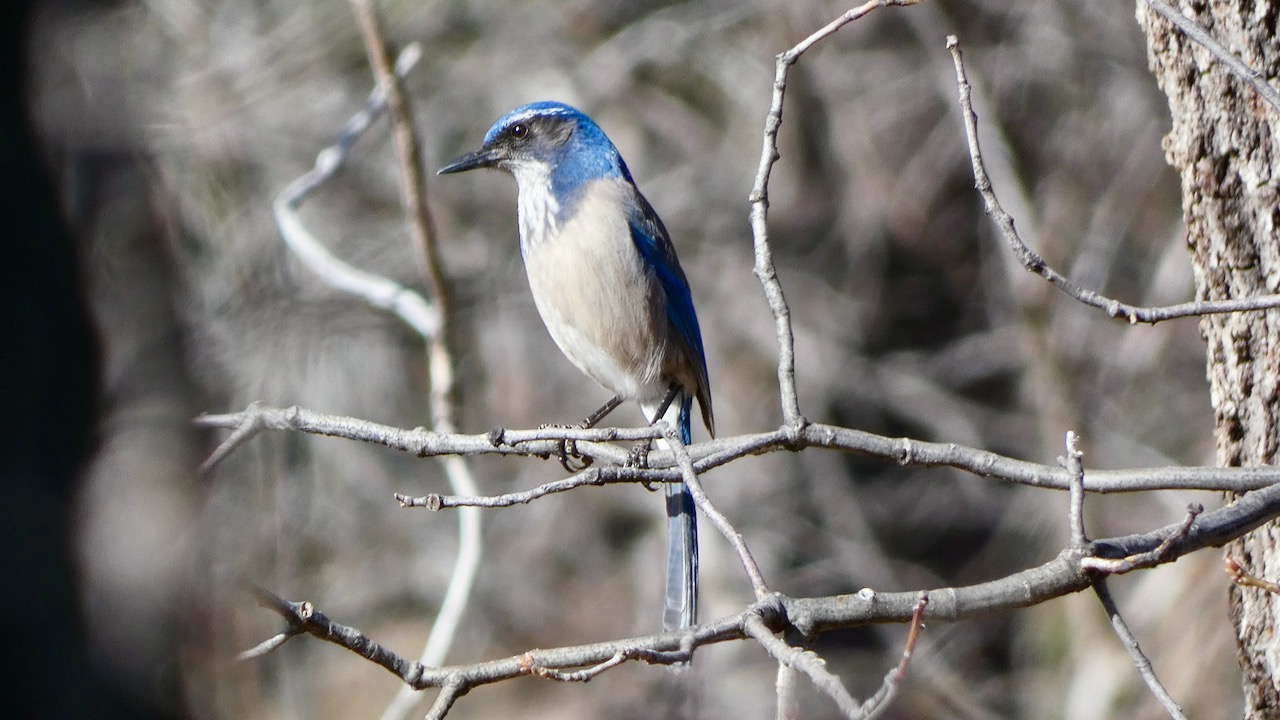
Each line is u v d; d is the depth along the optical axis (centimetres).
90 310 393
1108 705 1370
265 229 1484
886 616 467
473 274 1648
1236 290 560
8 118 389
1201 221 568
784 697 422
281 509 1521
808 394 1745
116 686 380
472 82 1723
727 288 1761
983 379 1830
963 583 1736
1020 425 1755
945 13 1661
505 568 1775
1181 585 1297
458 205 1703
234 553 461
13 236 385
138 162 411
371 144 1661
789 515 1741
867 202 1758
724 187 1767
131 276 401
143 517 391
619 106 1777
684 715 1631
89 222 396
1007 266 1600
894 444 523
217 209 1449
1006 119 1681
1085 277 1598
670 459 662
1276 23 540
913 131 1795
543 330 1744
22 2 394
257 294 1432
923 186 1756
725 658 1652
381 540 1733
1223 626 1252
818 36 541
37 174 390
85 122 400
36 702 370
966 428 1745
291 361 1475
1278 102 471
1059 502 1639
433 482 1755
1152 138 1609
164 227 415
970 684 1571
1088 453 1571
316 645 1745
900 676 418
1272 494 489
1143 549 486
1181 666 1263
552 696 1742
